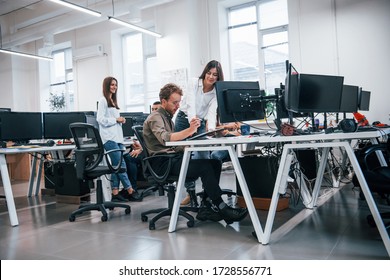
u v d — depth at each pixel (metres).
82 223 2.78
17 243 2.27
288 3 5.99
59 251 2.05
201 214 2.53
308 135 1.81
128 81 8.49
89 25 8.48
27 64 9.61
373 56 5.32
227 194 3.37
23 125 3.88
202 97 2.77
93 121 4.22
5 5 8.43
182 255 1.86
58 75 9.60
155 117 2.45
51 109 9.26
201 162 2.35
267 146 3.06
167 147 2.46
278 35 6.64
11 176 6.40
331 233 2.13
